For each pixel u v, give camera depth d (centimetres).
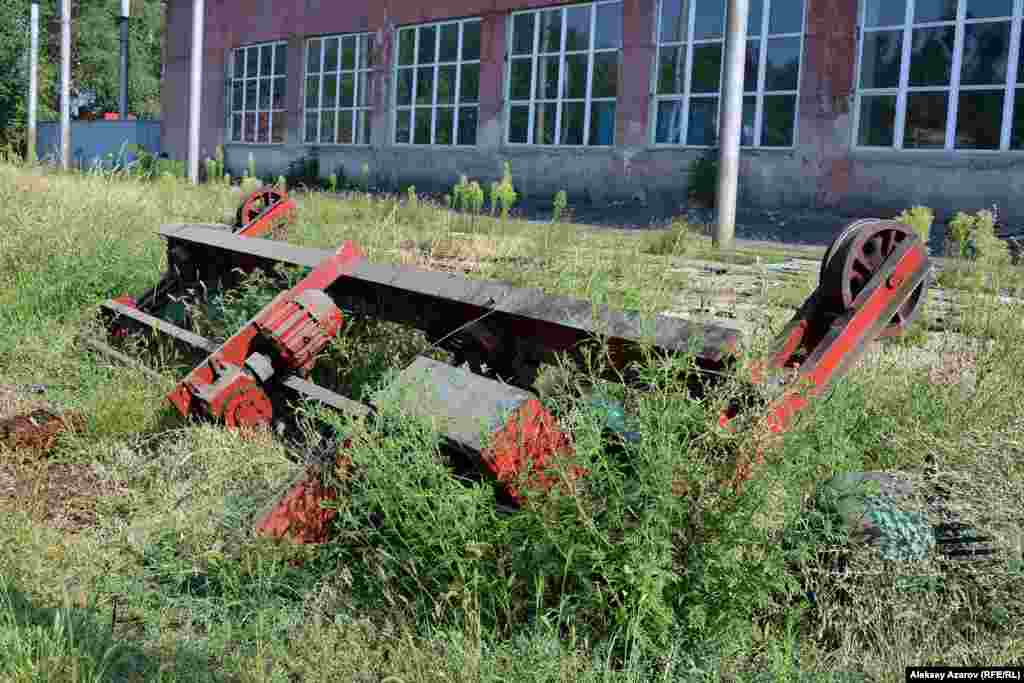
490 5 2828
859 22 2052
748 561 316
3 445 489
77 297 786
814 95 2120
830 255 386
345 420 396
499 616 331
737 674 297
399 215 1592
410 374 380
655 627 308
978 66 1891
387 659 320
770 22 2195
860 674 296
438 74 3036
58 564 371
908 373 539
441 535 330
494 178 2872
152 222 1050
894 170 2009
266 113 3725
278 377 483
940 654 300
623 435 355
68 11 3800
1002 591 312
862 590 316
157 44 7456
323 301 484
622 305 654
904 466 421
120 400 538
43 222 909
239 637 327
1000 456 354
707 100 2344
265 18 3666
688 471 318
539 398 391
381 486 346
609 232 1675
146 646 318
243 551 363
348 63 3356
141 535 396
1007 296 841
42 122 5038
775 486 320
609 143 2564
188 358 621
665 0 2412
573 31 2628
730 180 1500
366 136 3300
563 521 322
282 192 798
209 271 690
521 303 416
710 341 344
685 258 1306
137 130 4422
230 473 433
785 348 381
